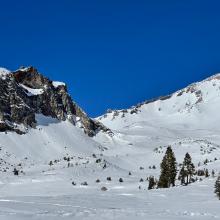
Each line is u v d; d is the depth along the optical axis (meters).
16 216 48.66
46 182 149.75
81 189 136.88
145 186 140.62
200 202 82.75
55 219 48.88
